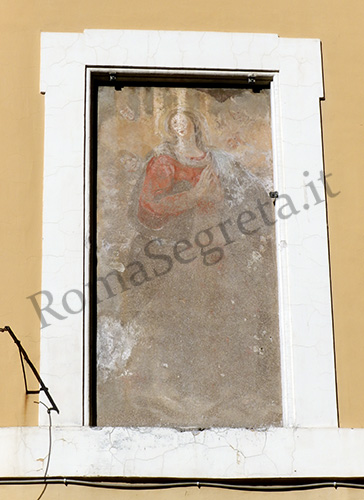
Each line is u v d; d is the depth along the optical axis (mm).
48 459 9102
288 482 9203
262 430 9266
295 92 10258
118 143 10203
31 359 9445
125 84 10344
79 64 10188
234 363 9703
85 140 10008
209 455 9180
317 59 10359
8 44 10258
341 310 9734
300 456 9211
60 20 10328
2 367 9430
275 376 9688
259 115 10359
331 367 9539
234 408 9586
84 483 9102
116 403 9539
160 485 9141
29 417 9305
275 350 9750
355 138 10203
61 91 10125
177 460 9156
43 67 10164
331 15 10539
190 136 10289
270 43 10359
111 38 10258
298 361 9547
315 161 10086
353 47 10477
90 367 9539
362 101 10328
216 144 10281
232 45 10328
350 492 9219
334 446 9250
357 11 10586
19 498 9078
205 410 9562
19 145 9992
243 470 9156
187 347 9734
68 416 9281
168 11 10391
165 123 10297
